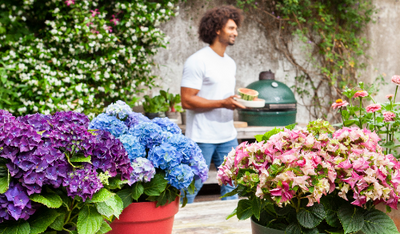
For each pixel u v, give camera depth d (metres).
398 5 4.89
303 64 4.66
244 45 4.40
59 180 0.89
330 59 4.55
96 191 0.97
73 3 3.14
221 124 2.75
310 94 4.70
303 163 0.88
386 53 4.89
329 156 0.94
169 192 1.16
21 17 3.36
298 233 0.92
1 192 0.81
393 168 0.98
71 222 1.00
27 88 2.96
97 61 3.31
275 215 1.01
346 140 0.97
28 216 0.86
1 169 0.86
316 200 0.90
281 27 4.50
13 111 2.93
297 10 4.47
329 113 4.75
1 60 3.01
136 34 3.57
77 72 3.33
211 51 2.75
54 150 0.88
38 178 0.85
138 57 3.67
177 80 4.21
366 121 1.32
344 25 4.74
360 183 0.90
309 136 0.94
